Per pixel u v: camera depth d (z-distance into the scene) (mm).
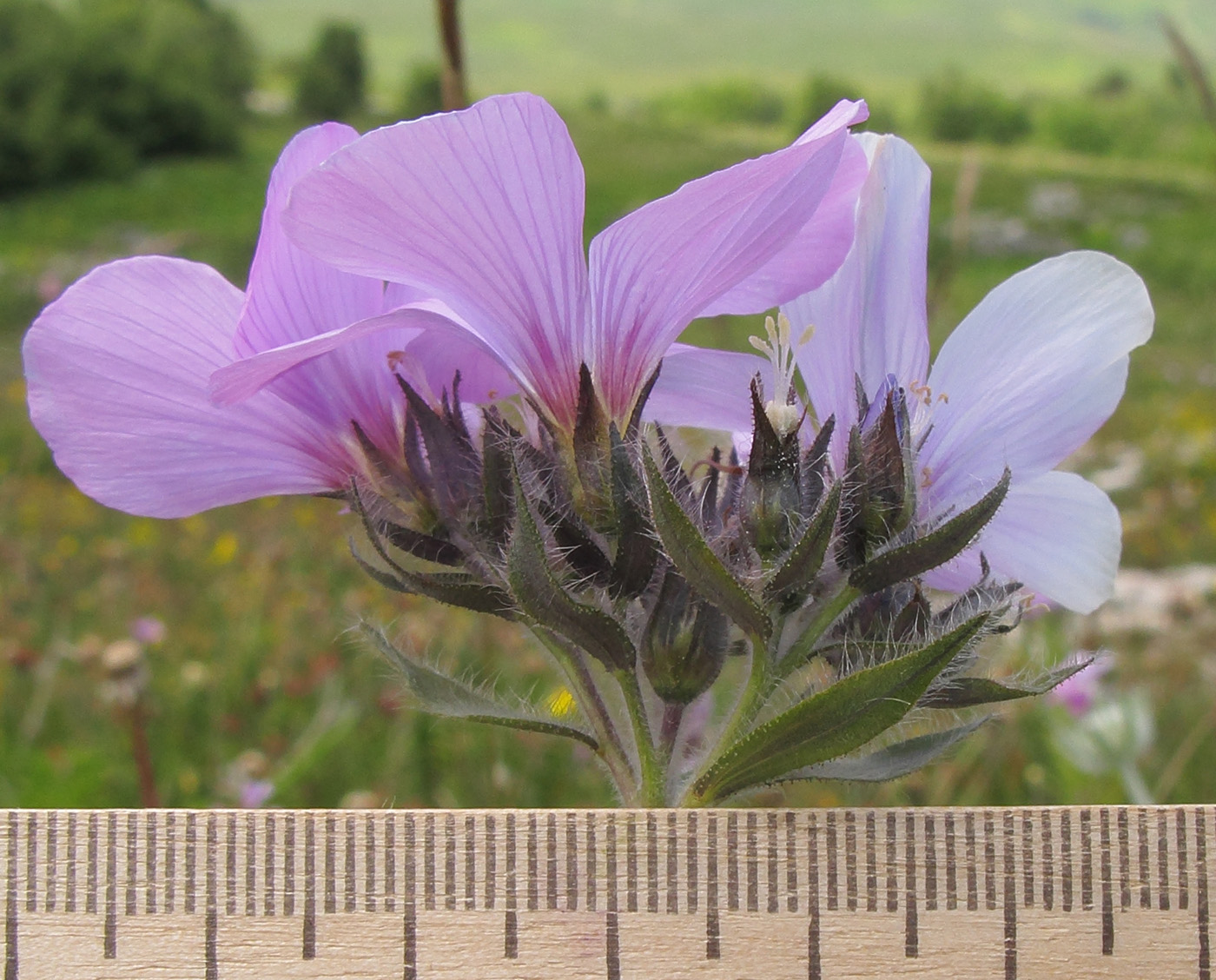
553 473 62
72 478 65
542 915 65
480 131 54
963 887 65
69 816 66
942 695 63
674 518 55
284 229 54
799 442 62
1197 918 65
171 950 66
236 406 66
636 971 64
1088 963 65
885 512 60
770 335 64
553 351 61
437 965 65
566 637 60
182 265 65
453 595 63
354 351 67
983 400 68
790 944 64
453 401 66
